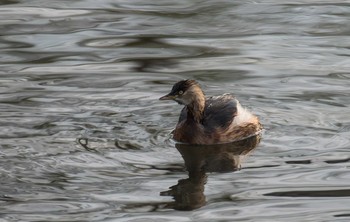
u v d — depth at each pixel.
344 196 12.43
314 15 21.27
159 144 14.56
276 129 15.09
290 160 13.80
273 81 17.23
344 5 21.98
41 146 14.34
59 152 14.11
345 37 19.73
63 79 17.56
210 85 17.11
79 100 16.44
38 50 19.28
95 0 22.84
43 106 16.14
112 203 12.30
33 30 20.48
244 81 17.30
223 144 14.70
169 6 22.33
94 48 19.41
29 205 12.26
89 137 14.77
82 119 15.55
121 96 16.66
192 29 20.55
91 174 13.30
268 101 16.27
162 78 17.58
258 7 22.00
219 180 13.11
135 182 13.03
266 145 14.49
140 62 18.52
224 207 12.16
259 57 18.62
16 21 21.08
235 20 21.11
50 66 18.33
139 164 13.70
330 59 18.41
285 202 12.28
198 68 18.09
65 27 20.72
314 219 11.73
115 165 13.65
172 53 19.00
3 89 17.00
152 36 20.09
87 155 14.01
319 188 12.72
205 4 22.38
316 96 16.42
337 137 14.59
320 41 19.53
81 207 12.19
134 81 17.42
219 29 20.50
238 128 14.85
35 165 13.61
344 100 16.16
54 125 15.23
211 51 19.06
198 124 14.77
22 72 17.97
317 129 14.97
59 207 12.19
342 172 13.25
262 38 19.81
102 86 17.17
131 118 15.62
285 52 18.89
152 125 15.34
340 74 17.52
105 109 16.02
